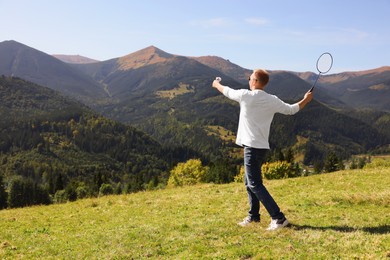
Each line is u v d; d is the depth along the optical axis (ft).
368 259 19.39
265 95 24.32
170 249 24.21
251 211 27.91
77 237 30.14
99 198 63.05
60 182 509.35
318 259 20.12
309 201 37.81
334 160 359.46
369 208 32.71
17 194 380.58
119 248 25.27
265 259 20.72
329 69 25.38
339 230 25.17
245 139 25.04
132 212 41.06
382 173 59.88
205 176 299.58
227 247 23.36
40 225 37.96
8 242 29.53
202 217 33.76
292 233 24.77
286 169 187.83
